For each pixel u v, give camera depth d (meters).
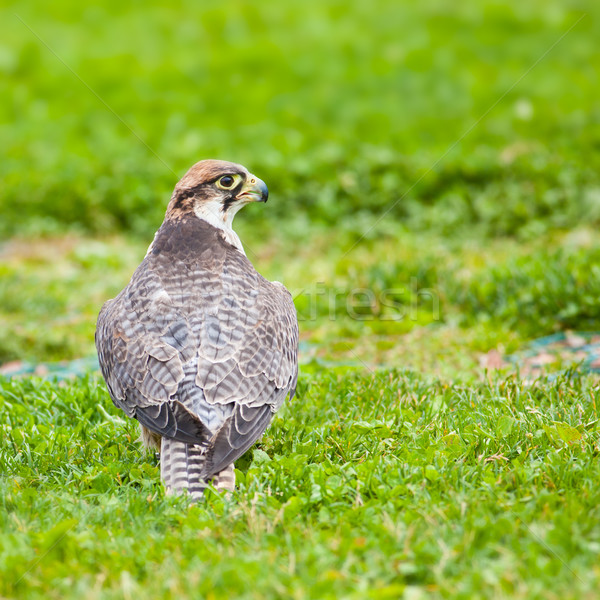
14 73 29.16
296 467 7.53
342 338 12.96
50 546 6.29
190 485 6.94
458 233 18.22
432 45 30.45
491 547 6.12
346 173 20.42
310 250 18.23
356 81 28.05
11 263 17.45
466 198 19.25
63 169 21.92
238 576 5.78
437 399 8.84
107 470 7.66
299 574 5.88
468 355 11.53
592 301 12.38
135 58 30.09
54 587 5.91
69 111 26.73
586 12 32.84
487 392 9.28
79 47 31.12
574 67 28.70
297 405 9.19
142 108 26.73
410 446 7.92
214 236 8.63
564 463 7.28
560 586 5.65
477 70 28.61
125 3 35.09
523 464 7.47
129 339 7.73
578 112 24.70
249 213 19.80
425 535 6.27
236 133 24.42
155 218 19.98
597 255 13.56
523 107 23.83
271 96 27.25
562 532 6.16
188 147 22.73
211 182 8.77
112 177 21.27
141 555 6.18
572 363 9.95
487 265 14.54
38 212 20.36
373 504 6.79
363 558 6.13
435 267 14.44
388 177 20.27
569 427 7.82
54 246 18.83
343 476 7.32
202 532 6.47
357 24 32.56
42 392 9.68
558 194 18.75
